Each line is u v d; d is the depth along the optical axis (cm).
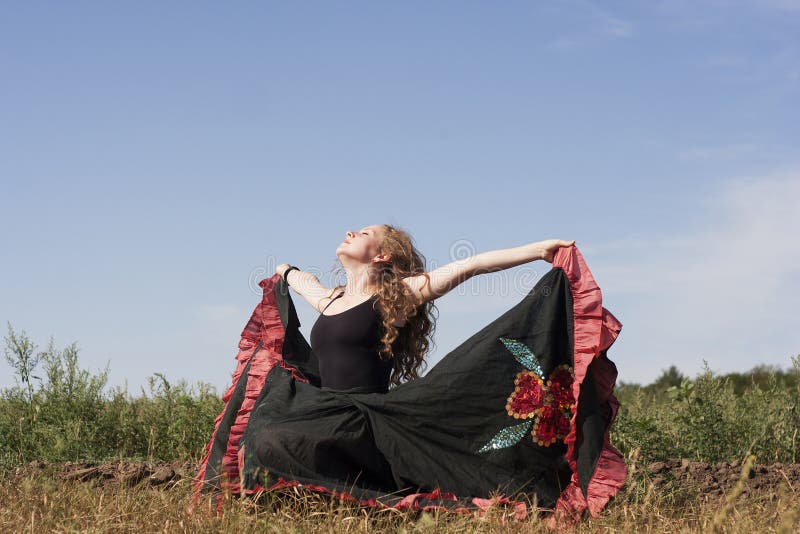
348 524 409
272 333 555
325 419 485
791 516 361
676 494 516
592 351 471
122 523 401
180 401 766
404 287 526
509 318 489
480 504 455
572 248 489
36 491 468
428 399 480
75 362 777
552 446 477
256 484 462
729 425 714
